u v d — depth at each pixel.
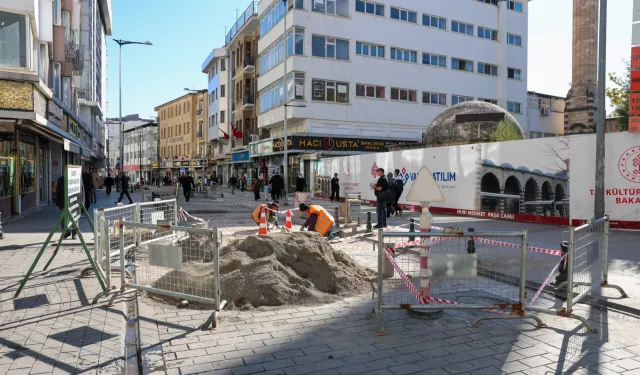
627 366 3.94
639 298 5.85
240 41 46.00
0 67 12.09
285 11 30.97
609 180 12.37
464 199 16.80
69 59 22.61
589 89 35.78
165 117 77.88
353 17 34.00
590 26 35.25
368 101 34.62
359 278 6.65
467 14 39.25
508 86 41.38
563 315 5.09
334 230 11.59
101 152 53.00
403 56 36.31
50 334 4.55
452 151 17.33
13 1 12.26
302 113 32.31
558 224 13.39
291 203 25.11
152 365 3.93
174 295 5.41
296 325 4.93
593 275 5.96
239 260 6.25
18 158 16.06
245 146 44.53
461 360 4.05
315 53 32.72
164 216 10.14
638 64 11.88
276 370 3.84
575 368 3.90
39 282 6.61
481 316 4.99
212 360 4.04
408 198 5.35
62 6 22.67
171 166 73.81
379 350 4.27
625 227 12.16
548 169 13.66
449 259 5.08
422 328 4.86
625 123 24.72
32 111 12.62
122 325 4.86
